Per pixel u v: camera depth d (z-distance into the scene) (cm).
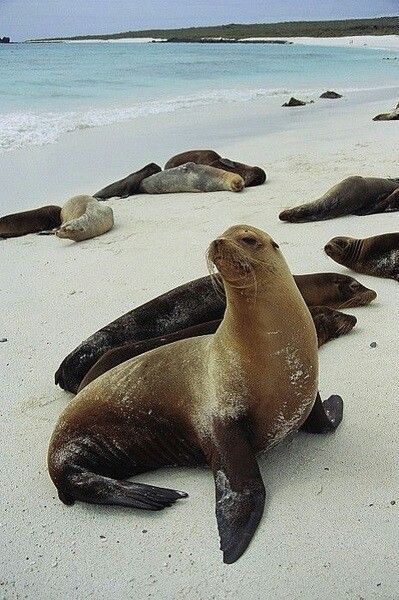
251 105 2594
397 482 410
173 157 1444
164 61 5222
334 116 2203
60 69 4078
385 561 349
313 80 3869
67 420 443
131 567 362
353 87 3544
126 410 437
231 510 382
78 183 1327
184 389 430
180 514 400
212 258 382
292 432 434
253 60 5541
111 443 438
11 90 2828
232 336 411
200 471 442
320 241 878
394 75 4281
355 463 431
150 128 1978
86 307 716
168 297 618
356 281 673
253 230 416
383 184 1038
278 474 426
